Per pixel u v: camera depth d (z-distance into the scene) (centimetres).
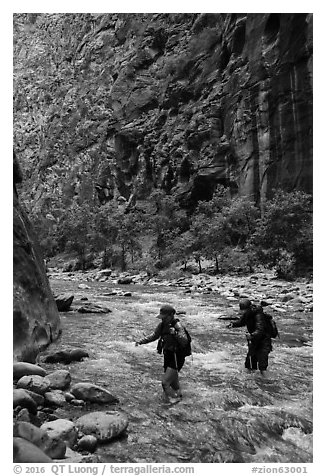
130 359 687
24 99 7619
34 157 6906
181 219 3500
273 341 852
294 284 1955
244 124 3117
